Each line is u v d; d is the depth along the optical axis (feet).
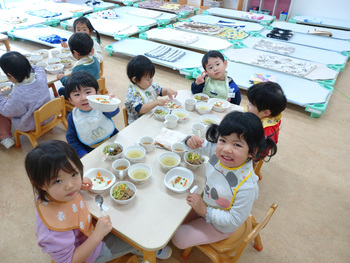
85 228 3.61
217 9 20.93
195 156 4.73
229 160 3.51
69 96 5.20
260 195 6.91
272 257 5.50
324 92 10.59
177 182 4.31
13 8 18.66
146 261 3.70
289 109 10.58
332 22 18.19
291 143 8.77
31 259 5.31
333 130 9.47
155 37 15.01
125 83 11.91
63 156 2.98
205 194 4.10
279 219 6.30
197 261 5.35
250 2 21.70
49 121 7.71
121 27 16.14
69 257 3.28
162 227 3.59
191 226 4.49
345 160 8.15
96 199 3.93
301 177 7.51
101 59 10.18
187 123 5.81
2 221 5.95
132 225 3.59
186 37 15.02
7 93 7.52
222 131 3.38
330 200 6.85
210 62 6.71
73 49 8.25
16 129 7.50
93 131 5.49
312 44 15.02
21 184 6.86
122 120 9.47
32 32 14.66
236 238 4.42
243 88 10.77
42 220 3.09
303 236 5.95
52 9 18.92
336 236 5.98
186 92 7.22
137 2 22.25
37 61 9.32
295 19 18.84
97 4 20.68
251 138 3.28
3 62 6.46
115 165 4.49
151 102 6.06
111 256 4.00
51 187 3.01
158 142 5.06
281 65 12.43
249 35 16.31
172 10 20.13
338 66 12.54
